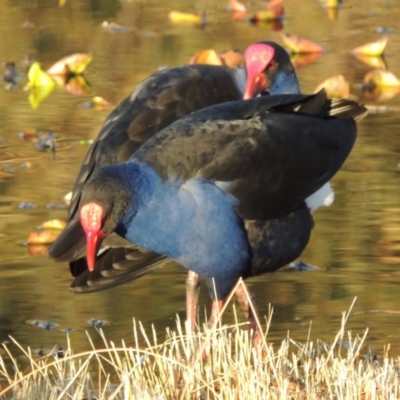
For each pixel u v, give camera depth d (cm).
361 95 1756
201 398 809
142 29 2250
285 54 1146
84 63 1897
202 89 1081
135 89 1091
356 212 1283
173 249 895
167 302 1071
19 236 1228
